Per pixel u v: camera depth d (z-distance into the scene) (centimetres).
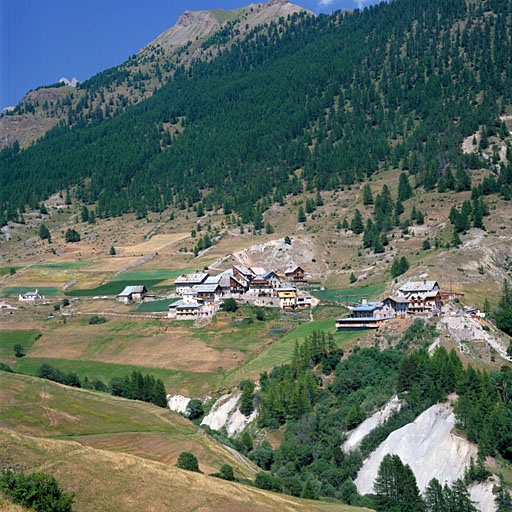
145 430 14850
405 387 15912
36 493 8925
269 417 17438
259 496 10956
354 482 14038
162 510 9644
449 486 12675
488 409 13700
